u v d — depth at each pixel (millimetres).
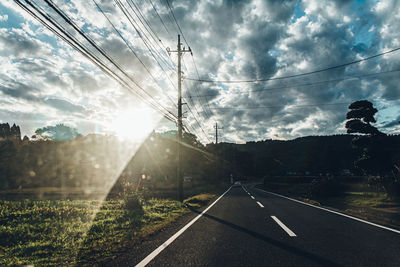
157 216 9672
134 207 11820
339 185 30641
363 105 28875
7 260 4633
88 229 7199
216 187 43125
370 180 28297
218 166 57812
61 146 52719
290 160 123125
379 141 27156
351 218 8562
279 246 5016
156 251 4867
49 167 51125
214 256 4449
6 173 50688
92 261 4520
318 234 6074
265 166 118125
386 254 4445
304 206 12570
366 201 23344
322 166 90812
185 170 63000
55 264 4402
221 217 9109
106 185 41688
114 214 10000
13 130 82562
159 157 45031
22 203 11852
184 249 4945
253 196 20391
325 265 3920
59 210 9984
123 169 34188
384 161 26781
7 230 6891
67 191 31625
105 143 46094
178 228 7184
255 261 4141
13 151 54219
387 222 7828
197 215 9844
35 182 48469
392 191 24062
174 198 21609
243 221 8117
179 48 17562
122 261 4359
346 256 4348
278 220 8195
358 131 28906
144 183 32250
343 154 97062
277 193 25562
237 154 112000
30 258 4797
